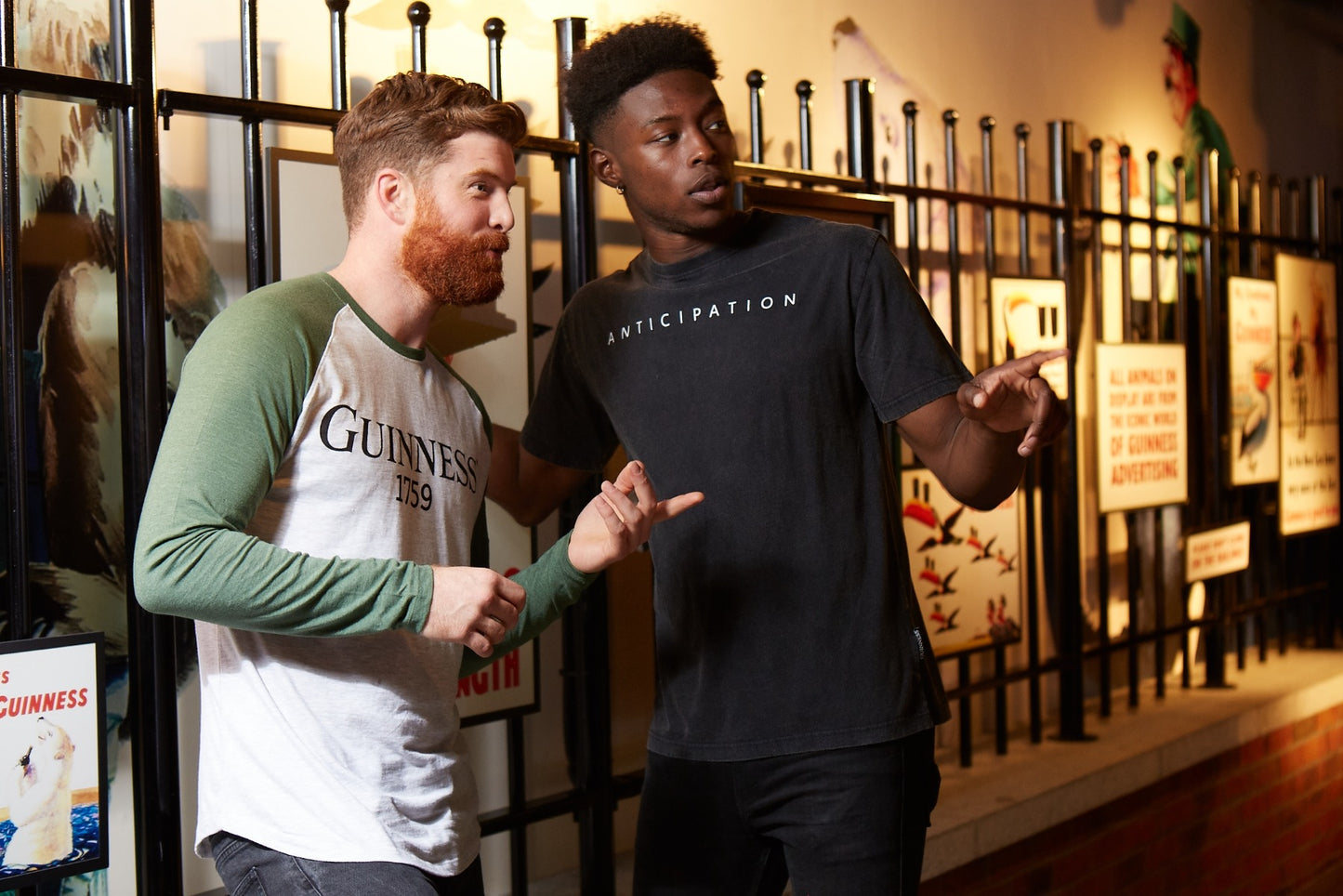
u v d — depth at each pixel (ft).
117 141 5.16
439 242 4.06
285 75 6.19
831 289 4.86
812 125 8.93
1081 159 10.32
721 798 5.01
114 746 5.60
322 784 3.82
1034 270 10.94
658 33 4.99
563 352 5.64
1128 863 9.63
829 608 4.82
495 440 5.83
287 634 3.58
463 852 4.18
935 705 4.98
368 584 3.54
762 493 4.87
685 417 5.01
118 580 5.61
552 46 7.35
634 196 5.09
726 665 4.93
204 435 3.54
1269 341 12.48
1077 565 10.03
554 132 7.37
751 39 8.47
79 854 4.67
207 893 5.75
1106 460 10.39
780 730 4.83
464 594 3.59
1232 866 10.94
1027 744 9.97
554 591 4.53
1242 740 10.90
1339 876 12.76
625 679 7.62
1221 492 12.30
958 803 8.36
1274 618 14.10
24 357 5.28
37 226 5.32
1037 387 3.92
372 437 3.92
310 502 3.79
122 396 5.16
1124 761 9.43
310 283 3.97
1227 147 13.55
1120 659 11.82
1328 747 12.53
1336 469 13.78
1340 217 14.23
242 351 3.64
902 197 9.46
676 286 5.11
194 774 5.67
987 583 9.34
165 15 5.72
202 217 5.84
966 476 4.61
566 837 7.48
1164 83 12.54
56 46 5.41
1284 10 14.47
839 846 4.75
